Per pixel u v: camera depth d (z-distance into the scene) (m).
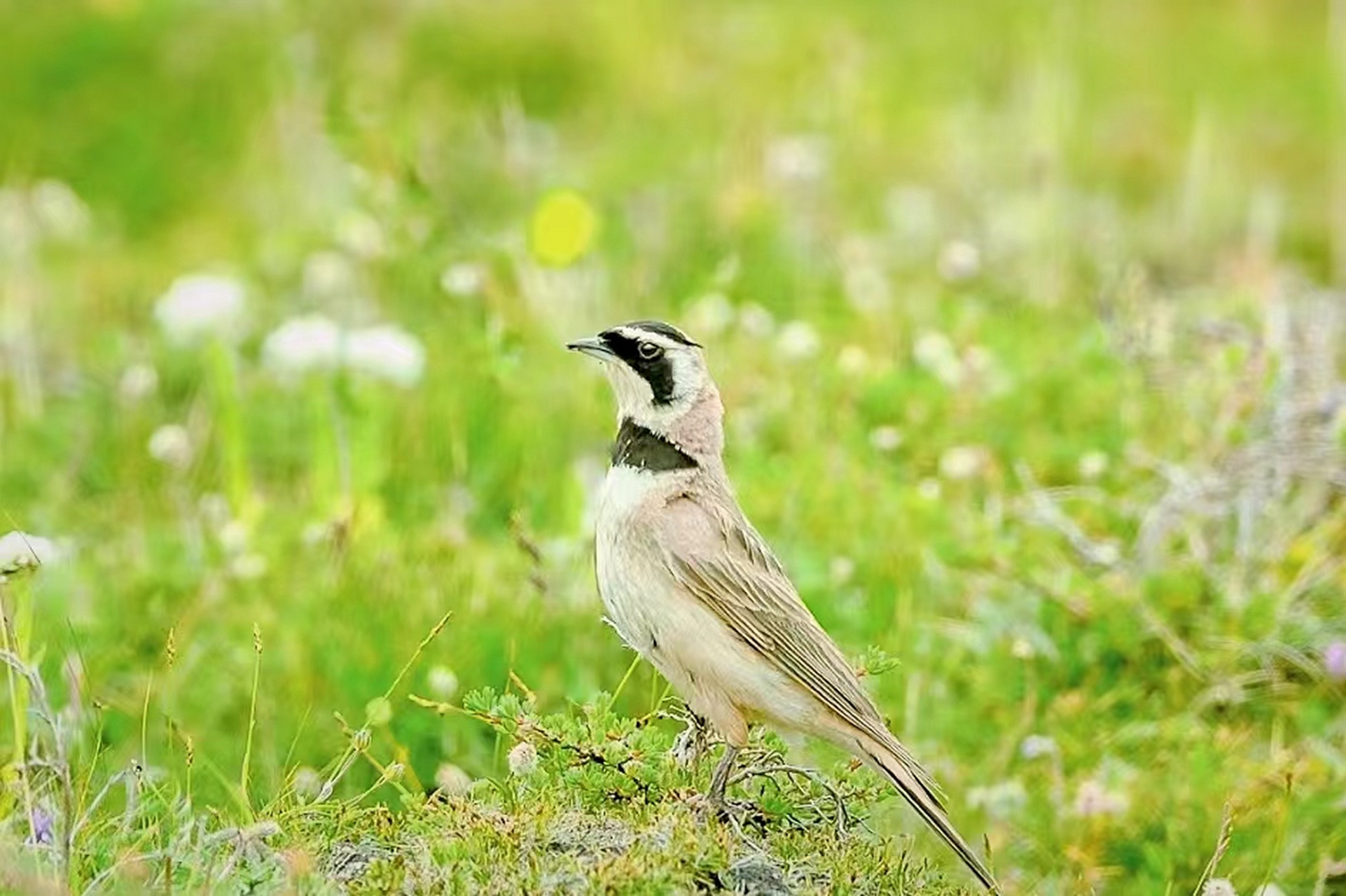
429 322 15.35
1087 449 13.60
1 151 19.39
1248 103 22.27
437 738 10.88
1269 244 18.36
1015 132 20.03
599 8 22.34
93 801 9.23
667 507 9.45
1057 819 10.71
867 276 16.41
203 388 14.88
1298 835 10.53
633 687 11.24
